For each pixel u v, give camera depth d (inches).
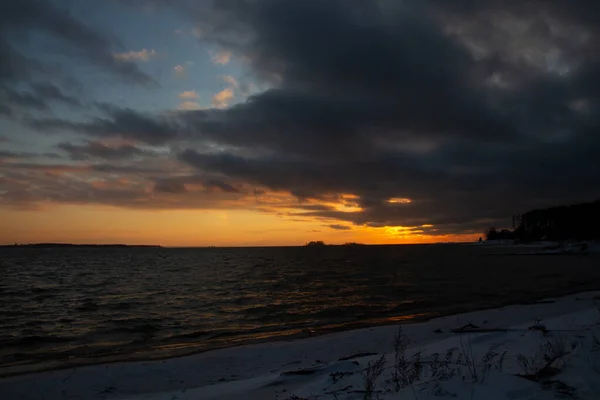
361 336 527.8
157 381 361.4
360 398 212.5
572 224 5275.6
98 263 3225.9
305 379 309.0
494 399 176.7
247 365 406.9
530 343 315.6
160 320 715.4
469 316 655.8
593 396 175.2
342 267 2423.7
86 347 530.3
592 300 780.6
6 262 3344.0
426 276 1627.7
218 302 928.9
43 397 325.1
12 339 577.9
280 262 3262.8
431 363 265.4
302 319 711.7
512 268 2073.1
